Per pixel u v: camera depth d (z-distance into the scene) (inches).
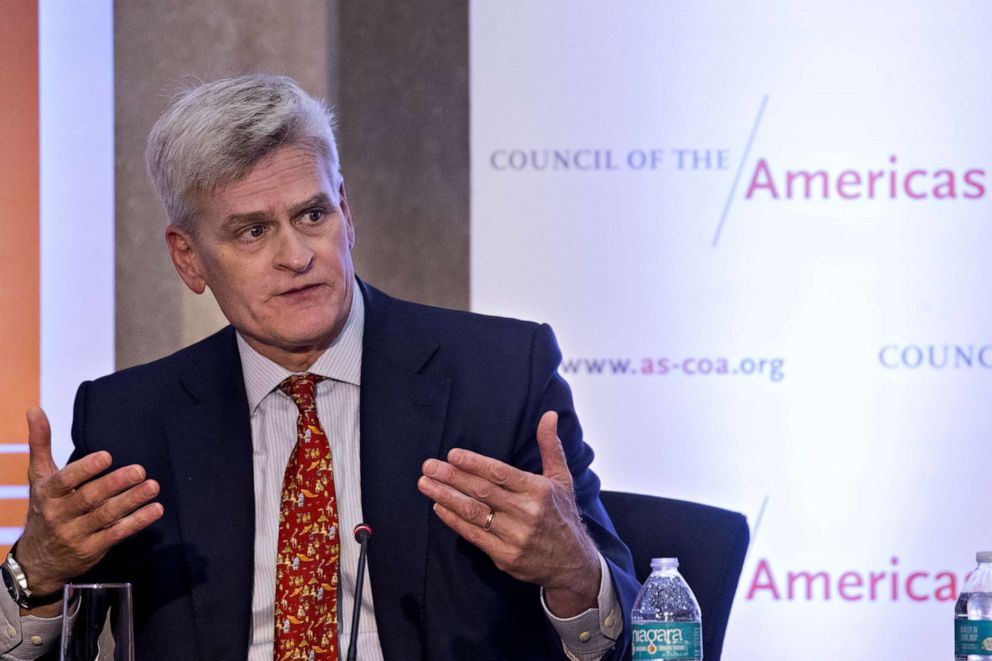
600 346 550.6
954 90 544.1
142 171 570.3
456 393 314.2
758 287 547.8
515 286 552.4
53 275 544.4
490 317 332.5
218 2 575.8
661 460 547.2
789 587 539.8
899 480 540.4
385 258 585.6
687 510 350.0
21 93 543.5
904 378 542.3
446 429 309.9
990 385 539.8
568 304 551.5
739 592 540.1
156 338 568.7
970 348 541.0
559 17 554.9
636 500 354.6
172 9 574.2
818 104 548.4
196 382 322.7
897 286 543.5
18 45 543.8
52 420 540.7
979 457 539.5
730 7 551.5
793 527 542.0
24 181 542.6
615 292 551.5
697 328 548.7
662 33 553.0
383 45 587.2
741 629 539.5
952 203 543.5
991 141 542.9
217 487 307.0
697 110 551.8
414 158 586.2
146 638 299.6
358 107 586.6
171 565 302.5
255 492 309.3
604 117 553.3
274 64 576.7
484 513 253.0
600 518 307.6
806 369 544.7
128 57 571.5
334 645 293.9
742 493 544.4
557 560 258.7
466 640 292.7
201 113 290.8
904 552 539.5
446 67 587.8
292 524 301.9
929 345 542.3
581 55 554.6
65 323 544.1
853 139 546.0
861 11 546.6
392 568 297.3
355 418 315.6
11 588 273.9
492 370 318.0
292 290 293.6
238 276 294.7
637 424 548.4
